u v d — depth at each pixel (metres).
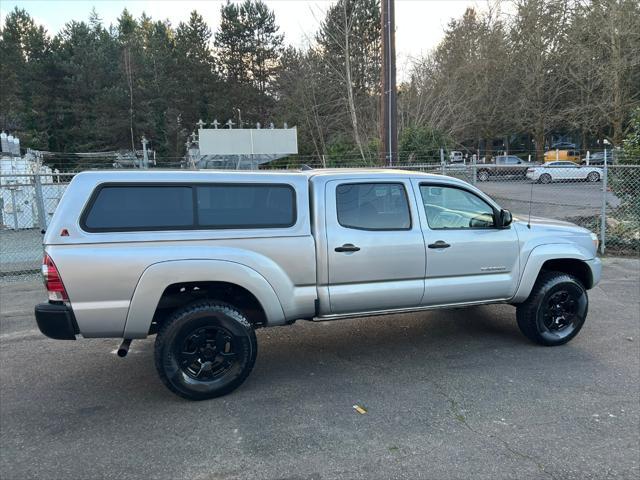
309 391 4.04
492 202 4.76
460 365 4.52
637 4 22.48
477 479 2.86
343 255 4.14
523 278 4.77
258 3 45.66
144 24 61.81
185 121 44.50
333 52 20.72
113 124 41.38
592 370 4.37
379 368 4.49
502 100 34.31
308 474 2.94
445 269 4.49
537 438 3.29
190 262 3.72
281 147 13.77
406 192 4.41
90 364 4.70
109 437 3.38
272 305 3.98
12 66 48.62
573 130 35.62
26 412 3.76
